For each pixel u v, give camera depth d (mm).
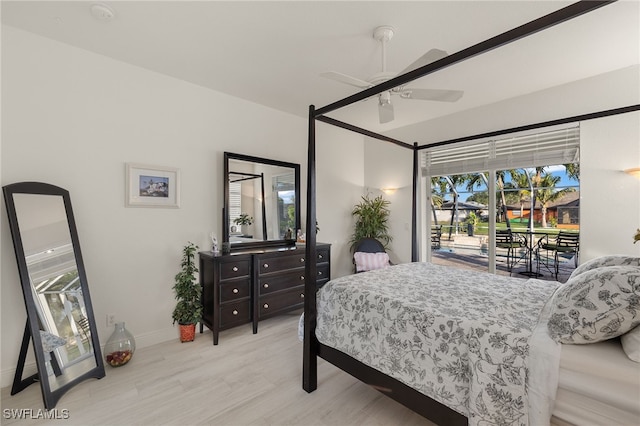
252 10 1967
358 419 1807
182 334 2895
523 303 1721
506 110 3537
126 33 2244
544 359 1157
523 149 3436
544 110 3252
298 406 1927
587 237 2955
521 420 1158
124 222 2709
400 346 1610
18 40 2193
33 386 2154
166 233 2963
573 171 3355
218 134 3334
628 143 2744
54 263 2188
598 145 2898
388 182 4859
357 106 3719
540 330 1306
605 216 2855
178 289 2914
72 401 1975
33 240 2105
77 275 2303
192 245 3133
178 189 3018
